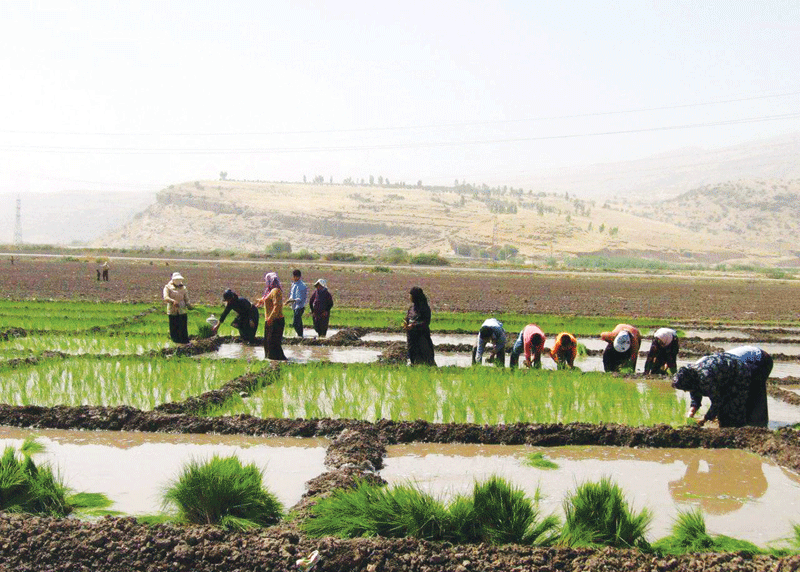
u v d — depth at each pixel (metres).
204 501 7.61
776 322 32.28
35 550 6.93
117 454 10.32
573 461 10.36
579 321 28.83
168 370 15.33
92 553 6.88
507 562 6.80
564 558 6.89
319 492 8.45
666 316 33.66
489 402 13.19
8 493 7.92
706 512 8.44
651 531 7.83
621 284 61.03
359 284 50.50
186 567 6.73
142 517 7.67
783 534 7.82
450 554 6.89
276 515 7.89
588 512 7.45
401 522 7.36
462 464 10.13
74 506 8.12
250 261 84.50
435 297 40.69
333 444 10.53
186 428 11.53
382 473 9.68
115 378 14.65
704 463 10.38
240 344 20.91
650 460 10.49
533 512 7.60
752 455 10.78
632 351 16.78
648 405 13.35
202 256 93.56
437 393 14.00
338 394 13.79
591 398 13.82
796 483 9.53
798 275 96.69
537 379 14.80
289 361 18.08
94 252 95.62
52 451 10.45
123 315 26.61
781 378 17.06
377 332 24.33
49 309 28.28
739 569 6.66
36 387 13.89
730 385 12.01
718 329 29.09
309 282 50.38
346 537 7.30
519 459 10.41
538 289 50.53
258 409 12.66
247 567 6.71
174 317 19.56
